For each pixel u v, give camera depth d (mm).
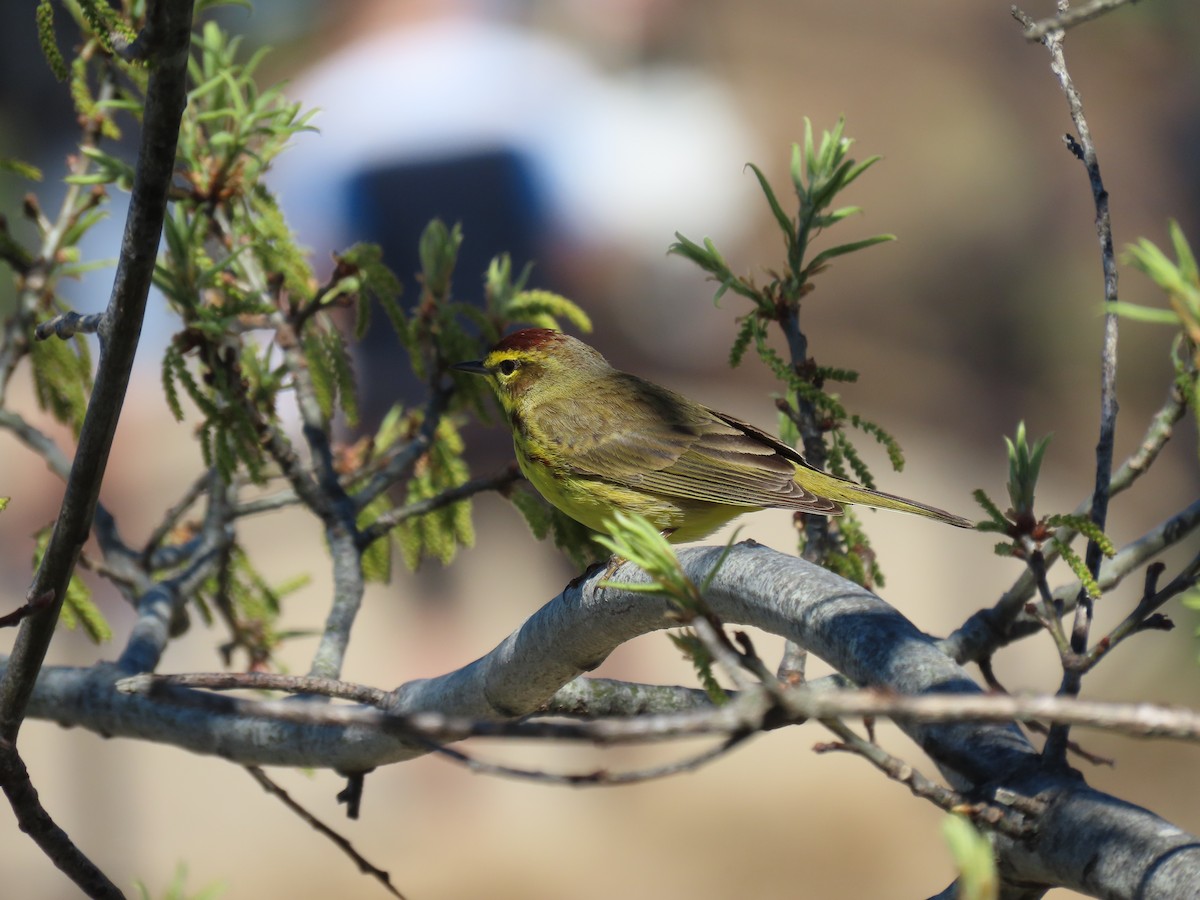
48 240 7000
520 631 4945
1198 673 16844
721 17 21406
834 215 5805
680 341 18859
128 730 5949
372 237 16625
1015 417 21547
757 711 2547
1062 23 3553
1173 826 3176
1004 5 24281
